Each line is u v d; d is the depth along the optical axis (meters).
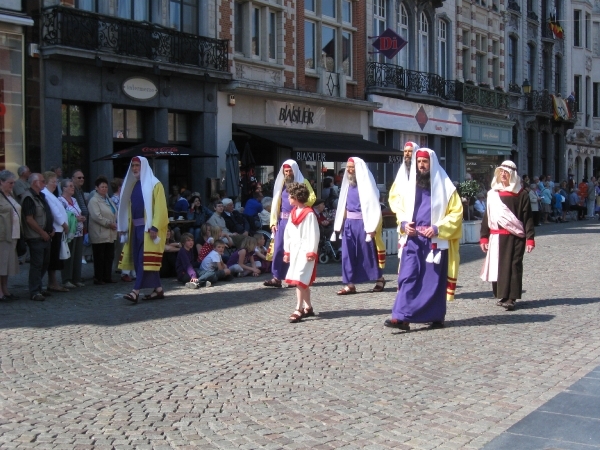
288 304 10.53
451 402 5.90
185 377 6.59
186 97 20.27
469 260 16.80
